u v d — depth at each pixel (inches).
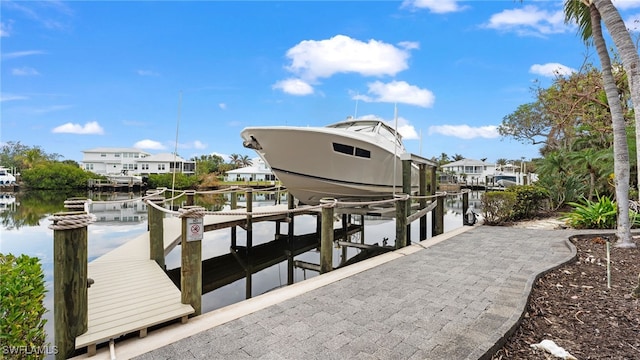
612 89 205.6
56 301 89.8
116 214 694.5
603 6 173.6
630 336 91.0
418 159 322.3
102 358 88.4
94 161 1985.7
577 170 445.7
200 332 101.7
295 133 261.0
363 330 101.5
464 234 277.0
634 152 358.3
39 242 383.6
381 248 323.3
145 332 99.5
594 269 160.1
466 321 106.6
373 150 297.4
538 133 910.4
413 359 84.1
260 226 528.7
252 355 87.4
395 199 248.7
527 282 136.9
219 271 287.1
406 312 115.3
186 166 1971.0
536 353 85.7
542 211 414.9
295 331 101.3
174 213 127.0
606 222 280.8
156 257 192.4
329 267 189.9
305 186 308.2
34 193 1453.0
